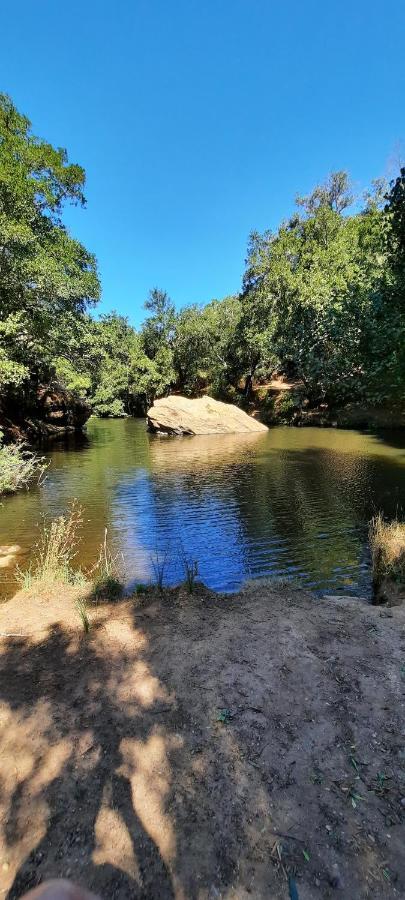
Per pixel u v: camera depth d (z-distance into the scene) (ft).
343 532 26.35
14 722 8.38
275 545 24.50
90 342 76.02
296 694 9.09
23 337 56.03
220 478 42.70
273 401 109.81
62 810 6.50
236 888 5.34
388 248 28.12
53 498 35.86
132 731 8.09
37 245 55.01
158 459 55.31
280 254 100.78
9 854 5.87
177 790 6.82
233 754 7.52
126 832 6.12
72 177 70.13
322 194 122.62
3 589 18.67
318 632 11.81
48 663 10.53
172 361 158.40
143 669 10.14
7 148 58.18
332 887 5.33
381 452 55.52
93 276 70.59
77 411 92.99
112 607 13.99
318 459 51.85
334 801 6.57
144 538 26.03
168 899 5.22
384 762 7.32
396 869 5.56
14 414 70.23
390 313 26.84
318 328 57.82
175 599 14.37
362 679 9.61
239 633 11.75
